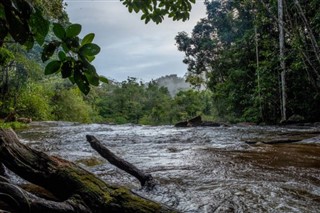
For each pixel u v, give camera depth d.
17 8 1.11
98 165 5.00
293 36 16.27
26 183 3.49
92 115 43.41
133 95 60.75
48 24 1.15
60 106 27.52
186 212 2.86
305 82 19.02
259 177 4.21
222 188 3.63
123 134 11.92
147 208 2.32
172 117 45.44
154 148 7.52
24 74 20.41
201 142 8.78
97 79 1.28
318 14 15.48
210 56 32.41
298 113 20.19
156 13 2.70
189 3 2.71
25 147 2.55
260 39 21.94
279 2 16.91
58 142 8.97
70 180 2.35
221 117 29.72
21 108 20.42
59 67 1.24
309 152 6.37
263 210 2.89
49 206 1.98
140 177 3.54
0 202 2.42
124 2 2.61
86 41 1.23
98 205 2.26
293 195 3.33
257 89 20.25
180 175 4.38
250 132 11.91
